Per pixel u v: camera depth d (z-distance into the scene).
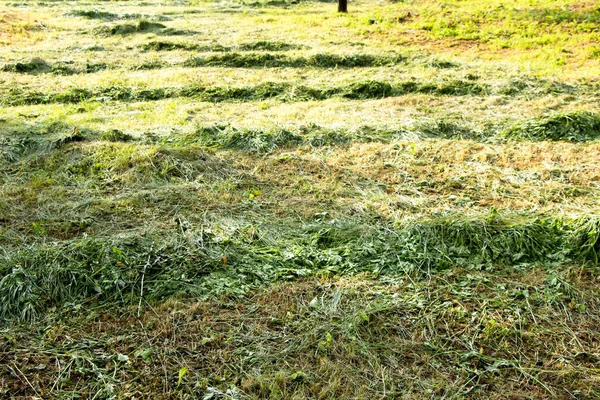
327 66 10.41
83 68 10.33
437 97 8.47
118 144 6.36
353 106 8.11
